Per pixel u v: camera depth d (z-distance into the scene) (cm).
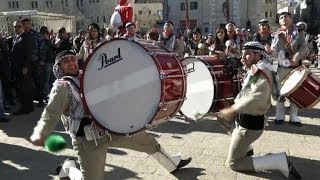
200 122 729
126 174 482
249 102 432
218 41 829
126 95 358
